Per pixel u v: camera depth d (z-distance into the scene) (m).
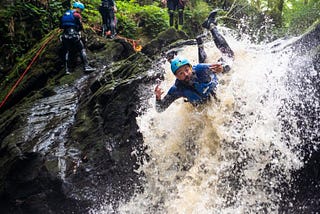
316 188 4.56
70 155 5.82
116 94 6.12
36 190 5.49
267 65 5.30
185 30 12.22
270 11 12.89
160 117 5.69
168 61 5.71
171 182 5.39
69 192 5.43
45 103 7.29
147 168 5.59
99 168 5.65
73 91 7.63
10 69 9.63
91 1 11.89
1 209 5.66
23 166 5.60
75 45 8.34
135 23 11.94
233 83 5.27
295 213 4.64
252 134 5.01
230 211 4.93
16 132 6.42
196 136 5.38
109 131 5.93
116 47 8.88
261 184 4.89
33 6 10.30
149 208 5.41
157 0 14.27
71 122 6.54
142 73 6.35
